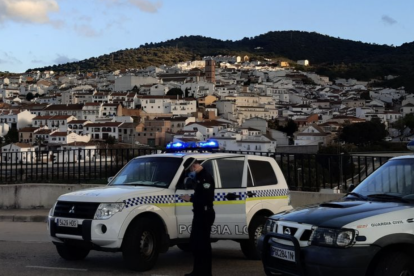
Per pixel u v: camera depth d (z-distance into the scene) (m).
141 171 10.75
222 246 13.03
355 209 7.38
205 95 185.62
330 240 6.87
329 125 126.44
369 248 6.81
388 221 7.05
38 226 15.58
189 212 10.10
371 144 87.88
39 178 20.20
